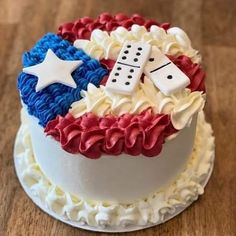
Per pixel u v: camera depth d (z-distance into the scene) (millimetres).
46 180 462
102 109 406
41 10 667
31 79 425
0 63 602
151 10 667
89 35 469
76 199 447
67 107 411
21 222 465
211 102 556
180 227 457
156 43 451
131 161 403
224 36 632
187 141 435
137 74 414
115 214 443
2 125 540
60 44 453
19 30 643
